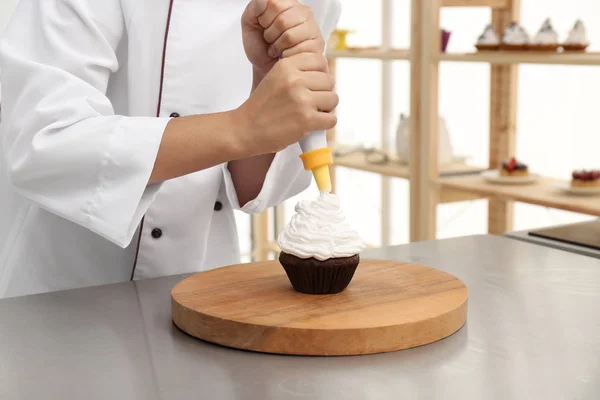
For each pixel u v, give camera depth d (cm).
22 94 95
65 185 90
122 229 89
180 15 108
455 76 298
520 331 81
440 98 307
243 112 87
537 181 254
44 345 78
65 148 88
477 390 65
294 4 89
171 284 101
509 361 72
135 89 110
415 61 269
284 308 81
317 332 74
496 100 275
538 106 266
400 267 100
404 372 70
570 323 83
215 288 90
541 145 267
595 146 245
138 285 101
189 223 112
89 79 100
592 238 122
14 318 87
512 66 266
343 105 351
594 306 89
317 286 86
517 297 93
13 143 94
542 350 75
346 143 332
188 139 87
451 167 287
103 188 89
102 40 101
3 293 117
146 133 88
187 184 109
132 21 107
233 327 77
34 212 114
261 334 75
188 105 110
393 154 307
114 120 90
